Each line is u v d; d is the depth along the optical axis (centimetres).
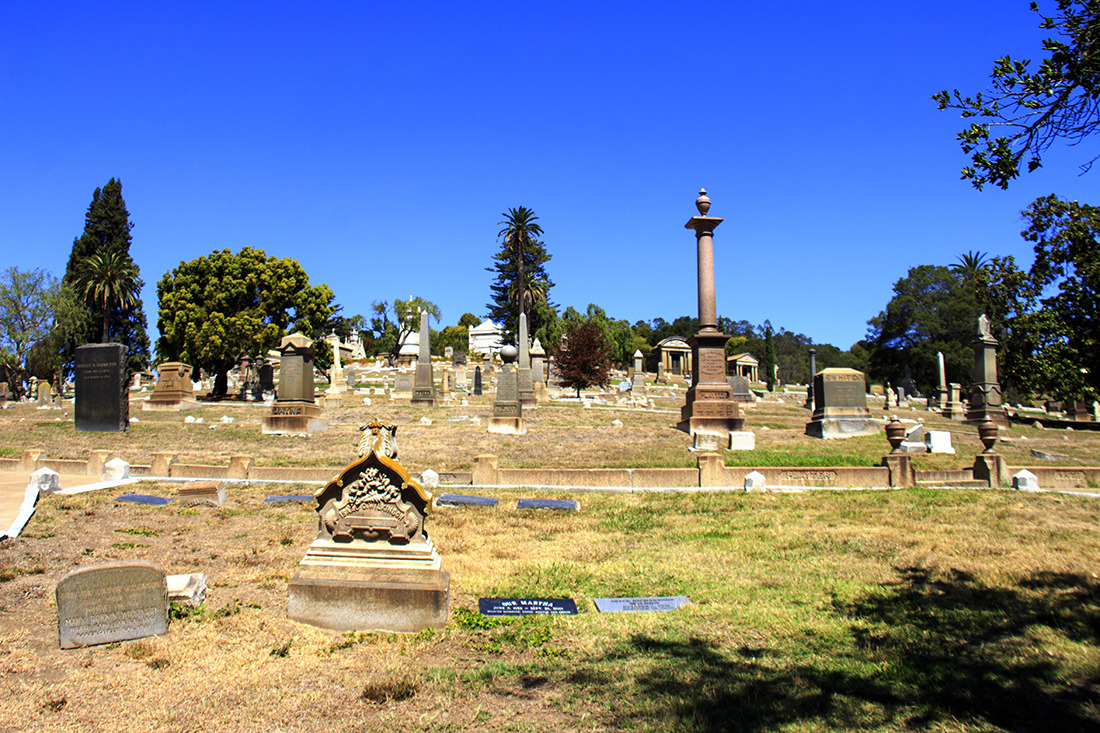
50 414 3738
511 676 761
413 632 876
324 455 2355
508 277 9419
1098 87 780
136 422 3175
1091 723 642
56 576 1020
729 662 796
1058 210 4078
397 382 5075
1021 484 1734
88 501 1542
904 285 8688
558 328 9269
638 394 5844
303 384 2970
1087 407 4528
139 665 745
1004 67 813
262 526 1389
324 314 5609
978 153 832
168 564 1112
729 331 17138
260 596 982
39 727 609
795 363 13675
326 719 658
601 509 1583
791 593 1034
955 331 8200
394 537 905
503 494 1725
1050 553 1164
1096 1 765
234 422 3312
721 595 1034
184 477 1934
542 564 1181
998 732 630
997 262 4741
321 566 907
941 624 884
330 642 838
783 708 680
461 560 1189
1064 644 807
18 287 5872
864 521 1429
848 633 875
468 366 8450
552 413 3797
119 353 2900
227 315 5128
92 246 7969
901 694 709
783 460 2003
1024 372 4275
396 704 692
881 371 8775
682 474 1820
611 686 736
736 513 1532
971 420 3806
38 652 760
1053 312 4234
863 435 2842
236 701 684
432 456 2319
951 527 1354
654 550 1275
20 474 1917
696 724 649
